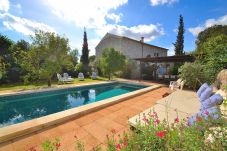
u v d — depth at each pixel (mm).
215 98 2609
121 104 5734
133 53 23625
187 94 6062
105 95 10750
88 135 3207
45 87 10062
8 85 11258
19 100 7941
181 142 1697
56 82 13398
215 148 1474
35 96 8586
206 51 7887
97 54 27750
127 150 1835
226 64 5844
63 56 12086
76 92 10844
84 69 20531
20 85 11258
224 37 7340
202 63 8039
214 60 6352
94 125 3738
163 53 31359
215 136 1622
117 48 22359
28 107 7609
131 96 6887
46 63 11039
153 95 7473
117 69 17781
